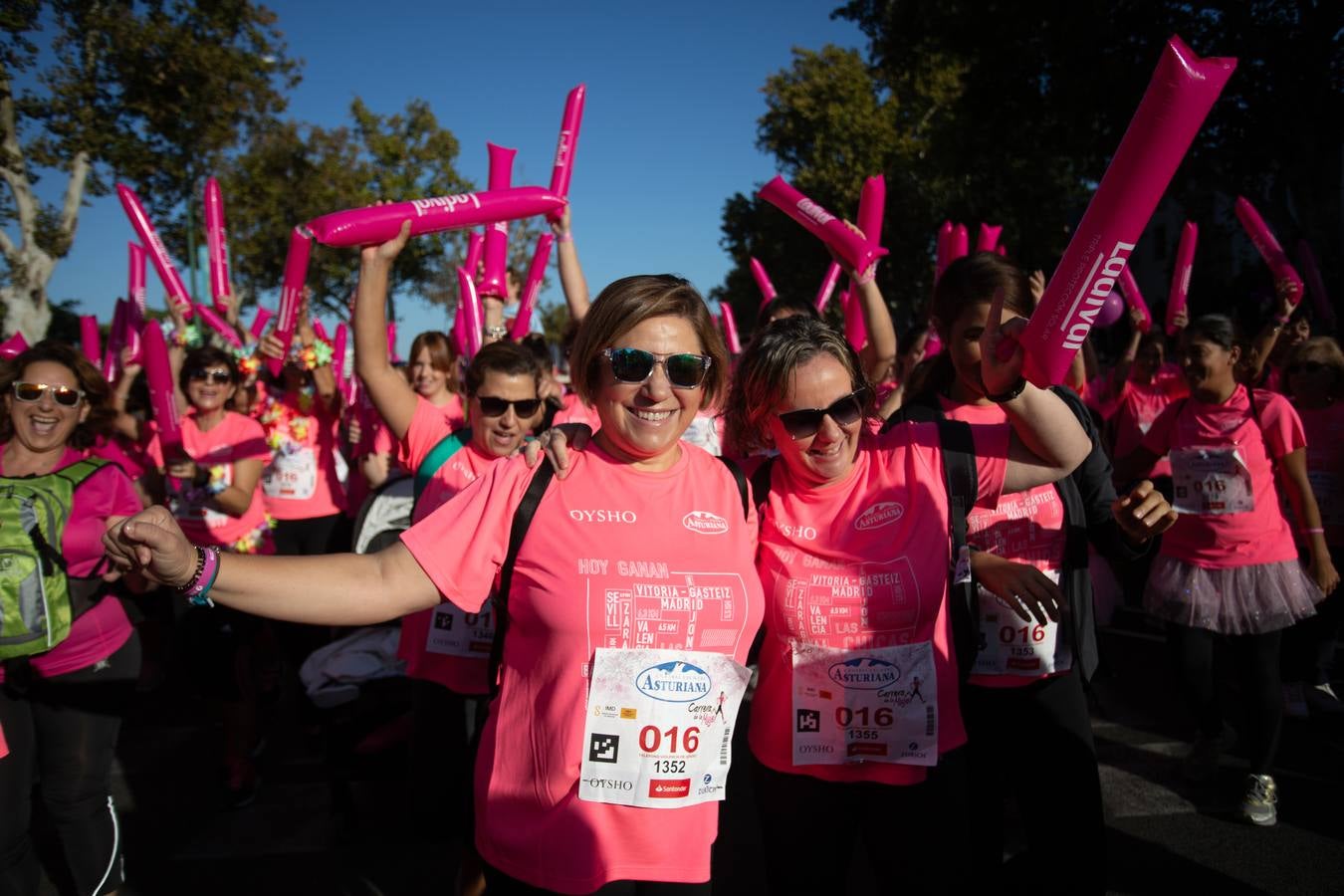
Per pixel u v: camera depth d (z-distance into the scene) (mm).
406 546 1720
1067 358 1604
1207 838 3408
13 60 9523
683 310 1842
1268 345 5434
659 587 1750
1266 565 3551
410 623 3027
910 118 23984
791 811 2096
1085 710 2508
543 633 1759
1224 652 5555
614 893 1724
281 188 22891
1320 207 10688
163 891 3213
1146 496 1879
